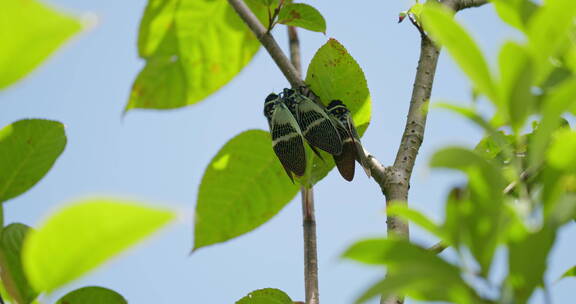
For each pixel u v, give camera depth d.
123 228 0.38
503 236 0.57
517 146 0.57
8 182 0.92
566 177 0.57
